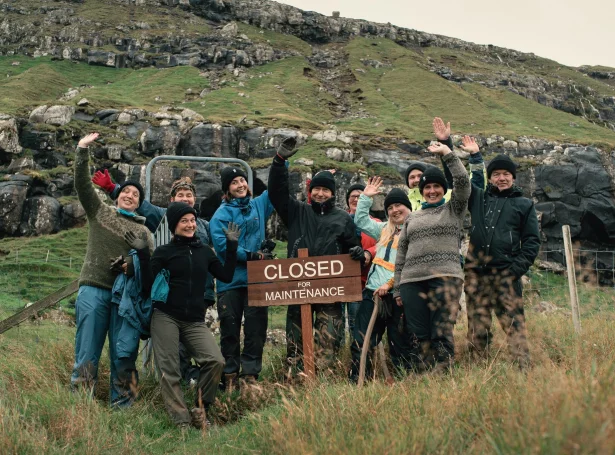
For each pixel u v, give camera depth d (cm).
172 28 8544
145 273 601
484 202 657
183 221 609
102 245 645
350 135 5053
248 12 9306
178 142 4741
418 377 539
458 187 611
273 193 690
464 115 6831
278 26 9350
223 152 4719
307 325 636
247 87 7225
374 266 677
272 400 607
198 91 6900
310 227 686
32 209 3825
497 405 402
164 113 5034
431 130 5988
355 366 652
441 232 615
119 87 7025
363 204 729
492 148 5400
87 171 643
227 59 7950
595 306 798
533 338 621
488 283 620
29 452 452
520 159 5000
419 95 7512
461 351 614
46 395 556
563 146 5238
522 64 10394
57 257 3241
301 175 4128
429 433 382
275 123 5091
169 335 598
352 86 7838
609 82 10812
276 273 651
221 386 691
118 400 609
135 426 555
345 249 695
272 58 8325
